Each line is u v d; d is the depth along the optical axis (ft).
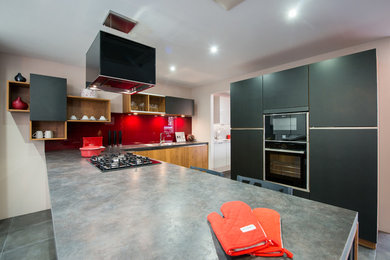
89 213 2.66
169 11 5.65
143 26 6.48
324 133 7.20
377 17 6.01
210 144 15.39
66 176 4.66
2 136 8.49
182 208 2.84
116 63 5.18
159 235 2.12
